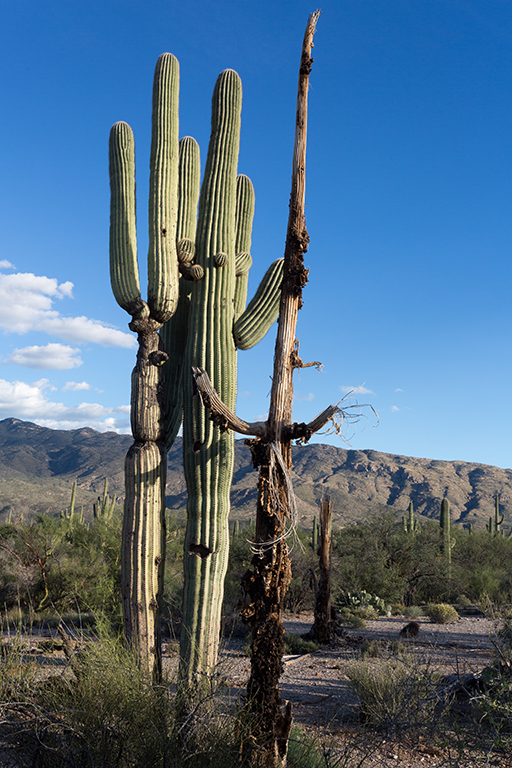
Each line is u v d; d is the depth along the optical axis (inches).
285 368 200.1
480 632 591.8
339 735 231.8
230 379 255.0
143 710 155.9
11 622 514.3
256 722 170.4
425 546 1058.1
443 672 333.1
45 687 163.0
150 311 276.4
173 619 503.8
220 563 239.9
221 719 166.4
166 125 283.9
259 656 179.8
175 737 147.3
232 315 265.6
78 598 584.1
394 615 824.9
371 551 970.1
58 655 234.2
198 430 242.8
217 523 239.3
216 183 273.9
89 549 699.4
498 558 1270.9
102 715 151.5
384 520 1103.6
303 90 208.2
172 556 613.3
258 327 266.4
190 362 253.0
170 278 272.2
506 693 203.8
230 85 281.3
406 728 198.4
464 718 219.8
